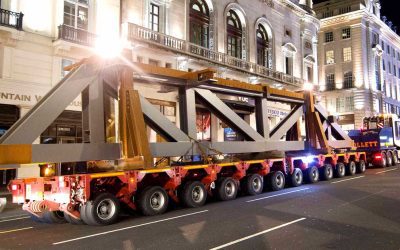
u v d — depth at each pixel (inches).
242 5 1374.3
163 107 1037.2
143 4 1026.7
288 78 1524.4
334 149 805.2
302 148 701.9
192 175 485.4
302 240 290.2
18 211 488.4
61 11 840.3
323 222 355.3
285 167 629.0
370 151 1064.8
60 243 303.4
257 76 1355.8
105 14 922.7
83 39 851.4
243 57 1379.2
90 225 375.9
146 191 418.3
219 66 1205.7
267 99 644.1
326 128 786.8
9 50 757.9
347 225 341.7
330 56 2294.5
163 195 432.8
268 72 1422.2
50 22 826.2
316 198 506.0
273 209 429.7
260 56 1487.5
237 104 686.5
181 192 466.3
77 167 436.1
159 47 1014.4
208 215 405.1
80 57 859.4
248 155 624.1
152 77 474.3
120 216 422.0
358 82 2166.6
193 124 510.3
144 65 460.8
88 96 452.8
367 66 2208.4
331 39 2297.0
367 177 786.8
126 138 436.8
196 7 1238.3
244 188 557.6
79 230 354.9
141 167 418.6
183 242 292.0
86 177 366.0
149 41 981.8
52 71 819.4
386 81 2498.8
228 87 561.6
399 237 297.6
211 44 1251.2
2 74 745.0
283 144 655.1
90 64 432.8
